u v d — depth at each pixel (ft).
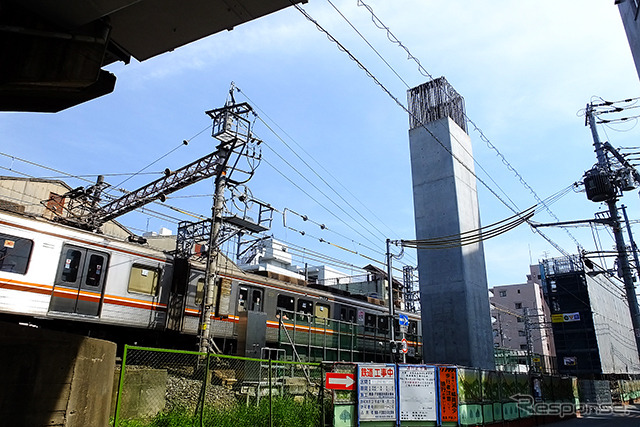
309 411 37.50
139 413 34.55
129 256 55.11
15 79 19.85
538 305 205.98
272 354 63.05
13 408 18.57
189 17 22.12
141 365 50.03
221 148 58.85
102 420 24.21
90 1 19.13
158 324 56.49
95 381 23.49
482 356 58.70
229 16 22.31
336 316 79.51
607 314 136.05
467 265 60.80
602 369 115.75
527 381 61.52
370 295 106.83
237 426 31.89
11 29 19.43
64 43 20.76
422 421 41.75
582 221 69.36
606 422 65.05
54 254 48.24
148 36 23.35
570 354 120.47
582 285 122.83
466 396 46.91
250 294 65.77
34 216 49.19
